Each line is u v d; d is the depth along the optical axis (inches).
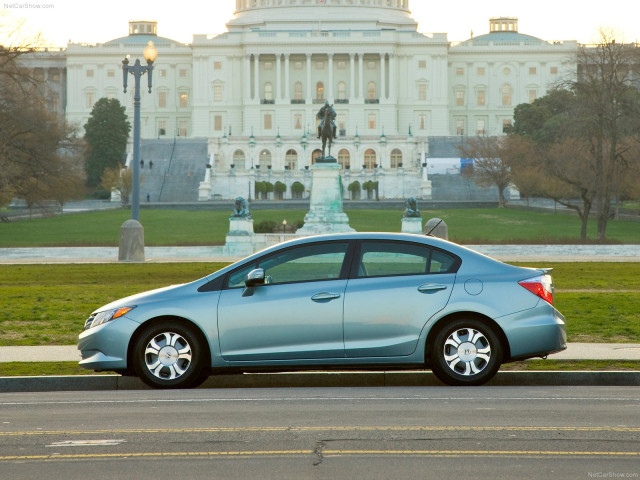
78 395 879.1
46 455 617.0
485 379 897.5
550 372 932.0
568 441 645.9
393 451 619.8
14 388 928.9
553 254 3437.5
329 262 914.1
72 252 3430.1
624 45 4611.2
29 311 1544.0
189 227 5349.4
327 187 3560.5
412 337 895.7
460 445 634.8
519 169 6653.5
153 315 904.9
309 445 637.3
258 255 922.1
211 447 634.8
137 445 642.2
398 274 909.2
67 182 5423.2
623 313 1481.3
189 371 901.2
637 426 695.1
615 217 5861.2
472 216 5925.2
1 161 4581.7
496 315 895.1
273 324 898.1
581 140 4810.5
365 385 944.9
